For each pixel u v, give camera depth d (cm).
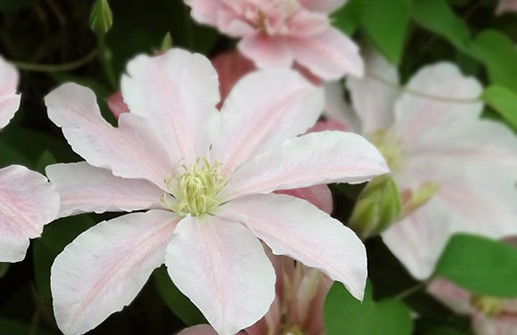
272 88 67
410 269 75
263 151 65
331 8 77
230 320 58
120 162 62
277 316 65
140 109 65
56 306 58
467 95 85
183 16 76
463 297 77
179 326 72
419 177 86
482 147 86
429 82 85
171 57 66
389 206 66
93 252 59
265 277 59
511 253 74
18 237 57
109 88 77
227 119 66
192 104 66
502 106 79
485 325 80
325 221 62
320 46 76
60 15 79
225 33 73
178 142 65
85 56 80
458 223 83
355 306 65
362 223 67
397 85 85
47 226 63
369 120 86
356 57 76
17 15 81
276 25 74
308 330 66
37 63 81
